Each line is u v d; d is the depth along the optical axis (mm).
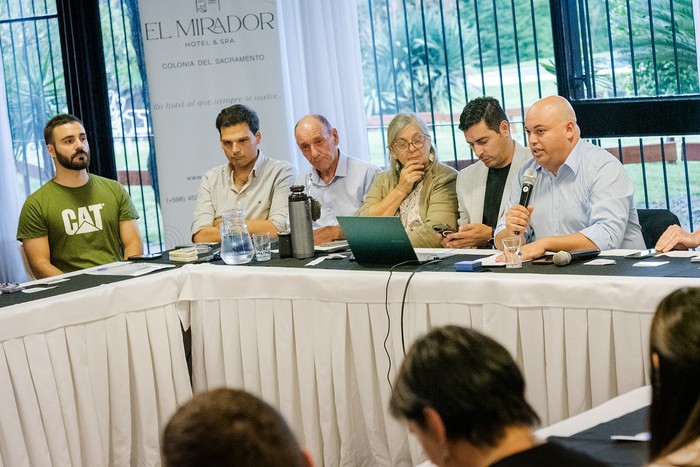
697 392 1261
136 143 6289
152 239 6383
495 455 1326
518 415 1338
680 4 4797
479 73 5594
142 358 3436
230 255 3578
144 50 5566
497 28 5477
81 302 3244
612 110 5031
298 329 3328
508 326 2906
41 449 3146
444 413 1323
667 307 1321
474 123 3812
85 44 6148
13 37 6406
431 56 5707
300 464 1016
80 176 4289
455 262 3250
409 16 5727
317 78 5695
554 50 5148
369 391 3229
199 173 5602
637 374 2713
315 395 3357
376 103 5910
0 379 3045
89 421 3275
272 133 5562
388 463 3279
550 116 3453
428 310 3061
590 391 2848
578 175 3498
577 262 3078
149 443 3471
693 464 1226
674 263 2908
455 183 4102
